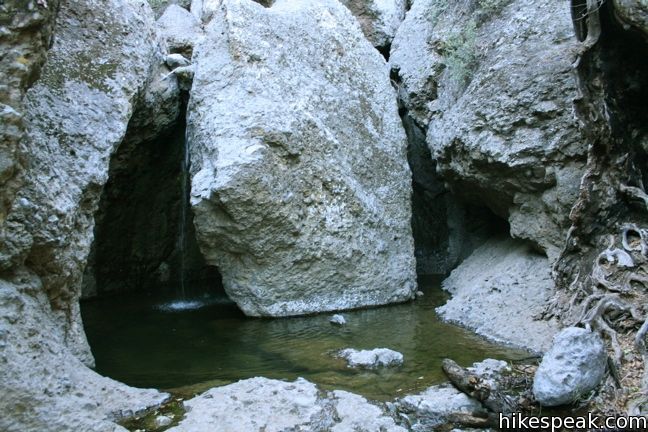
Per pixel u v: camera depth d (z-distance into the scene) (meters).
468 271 8.59
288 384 4.62
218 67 7.60
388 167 8.53
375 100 8.72
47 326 4.48
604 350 4.61
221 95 7.42
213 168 7.04
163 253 10.06
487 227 9.70
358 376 5.11
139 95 6.81
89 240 5.47
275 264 7.21
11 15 3.67
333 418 4.20
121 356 5.89
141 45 6.87
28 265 4.70
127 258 9.57
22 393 3.68
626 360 4.79
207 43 7.86
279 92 7.57
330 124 8.00
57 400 3.85
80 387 4.23
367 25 11.03
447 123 8.30
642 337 4.88
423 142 10.17
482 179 7.83
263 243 7.07
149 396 4.50
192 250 10.29
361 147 8.27
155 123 8.80
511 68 7.47
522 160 7.08
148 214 9.68
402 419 4.34
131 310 8.13
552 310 6.05
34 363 3.86
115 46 6.51
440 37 9.18
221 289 9.68
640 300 5.27
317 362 5.53
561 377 4.38
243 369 5.40
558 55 7.10
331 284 7.55
